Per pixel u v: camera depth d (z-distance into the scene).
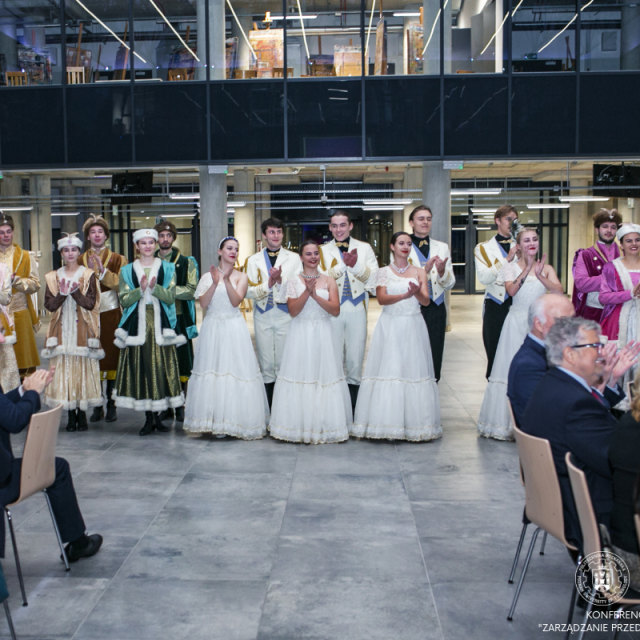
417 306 5.52
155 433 5.98
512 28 11.64
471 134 11.85
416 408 5.46
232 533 3.74
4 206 16.09
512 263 5.48
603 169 12.30
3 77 12.12
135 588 3.12
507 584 3.14
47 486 3.16
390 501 4.22
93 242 6.52
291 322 5.56
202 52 11.91
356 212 22.44
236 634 2.71
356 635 2.70
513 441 5.59
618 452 2.41
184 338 5.89
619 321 5.63
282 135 11.99
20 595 3.07
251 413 5.62
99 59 12.00
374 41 11.77
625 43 11.60
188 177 18.27
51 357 5.97
